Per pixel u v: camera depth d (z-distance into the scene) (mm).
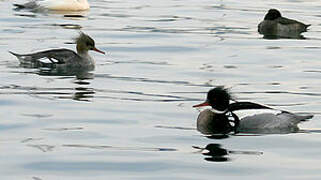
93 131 15430
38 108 17250
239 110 15992
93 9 33812
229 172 12992
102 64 22891
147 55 24250
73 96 18516
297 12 34000
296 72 21812
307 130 15688
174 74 21391
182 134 15344
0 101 17812
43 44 25625
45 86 19609
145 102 18047
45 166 13180
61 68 22109
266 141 14883
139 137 15062
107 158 13648
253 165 13367
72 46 25438
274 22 29031
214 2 36281
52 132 15320
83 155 13812
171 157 13766
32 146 14320
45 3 33000
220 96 15953
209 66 22516
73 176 12695
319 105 17906
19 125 15789
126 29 28766
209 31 28641
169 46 25625
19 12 32344
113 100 18188
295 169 13164
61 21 30359
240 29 29297
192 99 18438
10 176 12648
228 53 24625
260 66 22641
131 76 21109
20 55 22438
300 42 26938
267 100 18391
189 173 12914
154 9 33812
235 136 15250
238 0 37188
